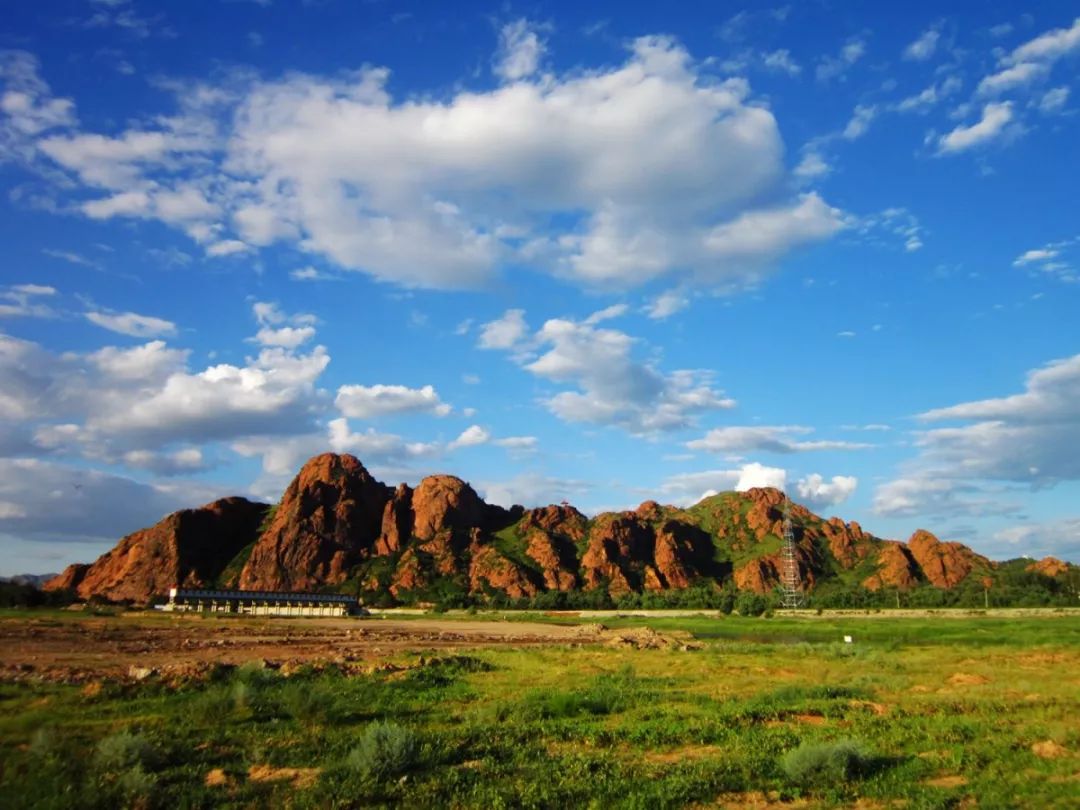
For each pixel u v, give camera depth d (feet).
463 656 149.48
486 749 62.18
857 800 49.21
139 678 98.02
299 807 45.75
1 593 500.33
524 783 51.62
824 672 131.13
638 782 51.80
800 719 80.28
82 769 52.47
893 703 90.89
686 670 136.26
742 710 81.82
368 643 217.97
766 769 55.88
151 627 271.90
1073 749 63.10
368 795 48.11
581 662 150.82
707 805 48.06
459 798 48.34
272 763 56.70
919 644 226.58
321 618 475.72
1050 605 561.02
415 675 112.47
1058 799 48.11
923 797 48.57
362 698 90.07
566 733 69.36
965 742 66.85
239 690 79.71
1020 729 72.54
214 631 259.80
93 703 82.69
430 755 58.54
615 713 82.99
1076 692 100.89
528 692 96.53
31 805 44.55
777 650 195.21
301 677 108.99
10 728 66.39
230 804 46.52
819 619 436.76
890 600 584.81
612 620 478.59
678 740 67.26
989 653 180.86
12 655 141.90
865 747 60.13
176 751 58.75
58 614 390.01
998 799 48.21
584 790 49.80
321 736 65.67
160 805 46.14
